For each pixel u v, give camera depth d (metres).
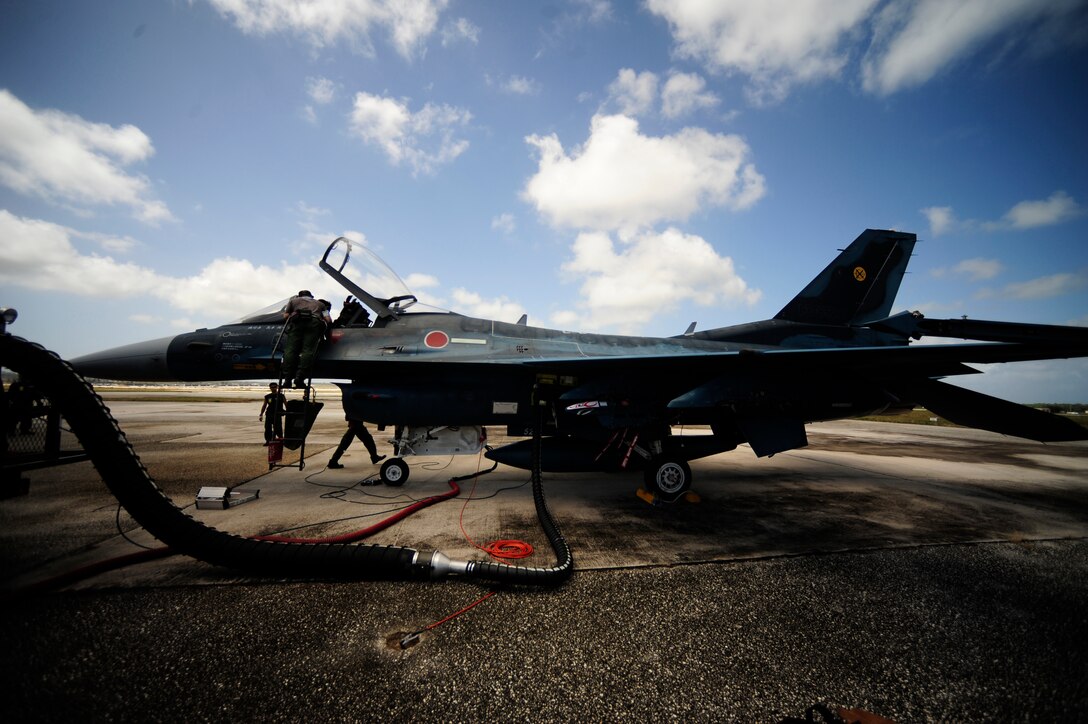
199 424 13.59
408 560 2.57
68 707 1.52
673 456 5.07
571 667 1.82
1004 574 2.85
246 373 5.43
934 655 1.94
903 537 3.61
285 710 1.54
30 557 2.85
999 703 1.64
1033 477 6.52
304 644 1.95
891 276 7.51
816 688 1.71
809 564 2.99
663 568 2.89
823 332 7.18
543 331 6.07
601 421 4.99
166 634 2.01
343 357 5.19
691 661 1.87
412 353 5.31
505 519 4.03
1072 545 3.44
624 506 4.68
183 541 2.48
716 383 4.74
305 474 6.21
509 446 5.55
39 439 2.57
